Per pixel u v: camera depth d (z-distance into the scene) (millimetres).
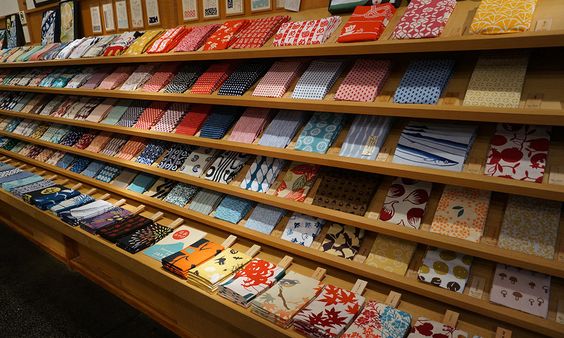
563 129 1645
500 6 1556
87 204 3199
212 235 2602
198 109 2855
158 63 3166
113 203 3270
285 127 2303
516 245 1572
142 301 3020
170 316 2807
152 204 2963
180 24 3178
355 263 1961
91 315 2998
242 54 2242
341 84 2000
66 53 3625
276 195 2285
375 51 1756
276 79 2287
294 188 2264
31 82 4246
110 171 3480
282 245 2203
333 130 2133
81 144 3744
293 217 2297
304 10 2473
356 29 1867
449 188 1883
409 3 1947
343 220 2002
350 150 1979
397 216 1888
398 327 1664
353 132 2053
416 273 1837
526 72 1635
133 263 2457
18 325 2893
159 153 3074
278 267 2150
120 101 3547
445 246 1706
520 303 1554
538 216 1609
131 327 2865
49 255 3904
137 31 3555
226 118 2604
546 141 1595
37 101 4469
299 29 2121
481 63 1735
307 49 1968
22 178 3867
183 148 2961
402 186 2006
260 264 2178
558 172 1501
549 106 1458
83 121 3568
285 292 1932
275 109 2506
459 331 1612
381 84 1927
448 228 1739
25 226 4242
